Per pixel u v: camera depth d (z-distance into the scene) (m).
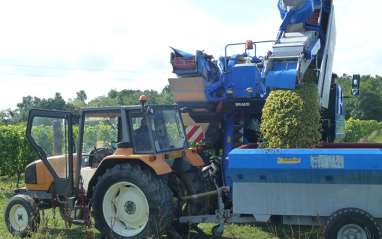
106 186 5.30
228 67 7.17
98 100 54.44
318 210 4.69
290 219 4.89
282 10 6.68
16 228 6.05
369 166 4.37
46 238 5.62
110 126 6.16
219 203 5.28
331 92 8.04
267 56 5.86
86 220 5.13
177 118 6.11
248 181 4.92
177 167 5.88
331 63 7.59
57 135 6.04
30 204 5.96
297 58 5.66
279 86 5.43
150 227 5.02
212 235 5.83
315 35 6.84
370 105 67.38
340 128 8.65
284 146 5.06
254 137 7.10
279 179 4.77
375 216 4.50
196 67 6.48
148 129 5.31
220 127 7.25
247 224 6.45
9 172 12.95
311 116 5.25
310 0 6.36
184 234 5.88
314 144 5.15
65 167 5.99
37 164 6.27
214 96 6.96
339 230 4.49
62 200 6.09
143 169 5.25
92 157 6.05
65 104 66.56
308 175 4.62
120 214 5.41
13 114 70.12
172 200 5.18
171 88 6.88
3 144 12.61
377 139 33.91
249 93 6.99
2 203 8.65
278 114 5.15
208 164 7.36
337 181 4.58
